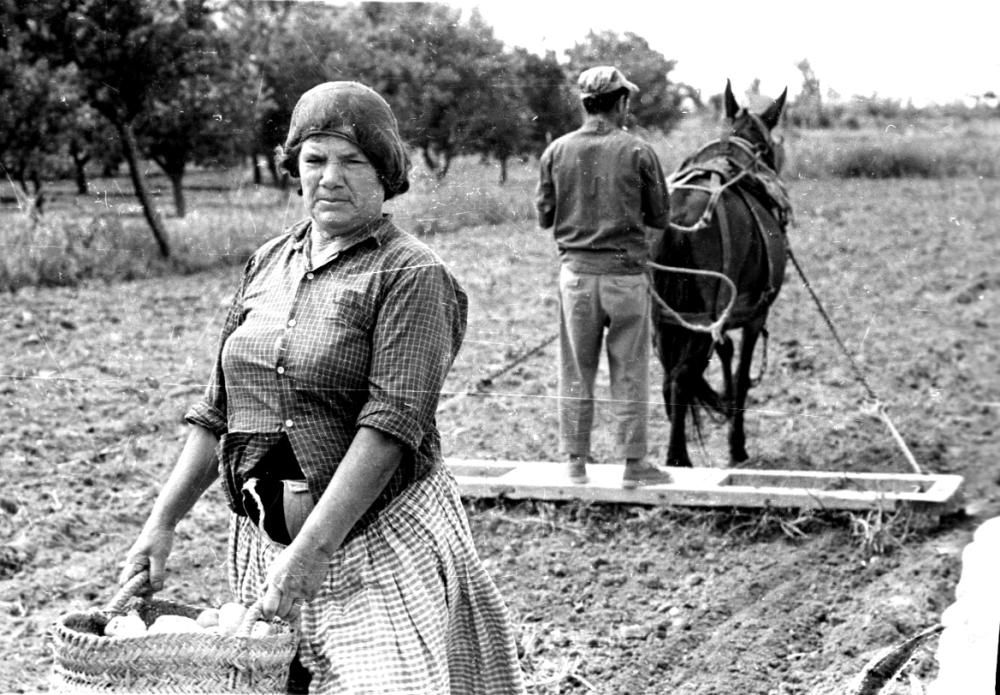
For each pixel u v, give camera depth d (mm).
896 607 4281
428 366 2348
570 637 4211
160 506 2559
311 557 2260
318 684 2330
